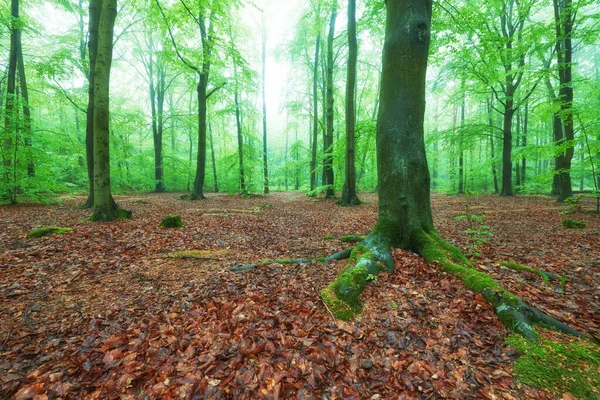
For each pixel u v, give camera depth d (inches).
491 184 1007.0
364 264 151.9
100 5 410.9
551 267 168.1
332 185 692.7
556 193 651.5
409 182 178.1
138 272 181.6
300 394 83.7
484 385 83.7
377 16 489.7
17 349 104.7
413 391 83.5
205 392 84.6
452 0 427.5
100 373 93.5
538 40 509.0
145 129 1107.9
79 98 664.4
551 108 404.5
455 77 611.5
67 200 586.9
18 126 449.7
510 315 110.5
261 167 1000.2
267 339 109.0
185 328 119.0
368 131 600.1
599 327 108.4
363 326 115.4
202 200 673.6
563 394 78.5
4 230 270.8
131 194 855.7
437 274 149.4
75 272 175.5
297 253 223.5
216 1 402.3
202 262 203.2
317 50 799.1
